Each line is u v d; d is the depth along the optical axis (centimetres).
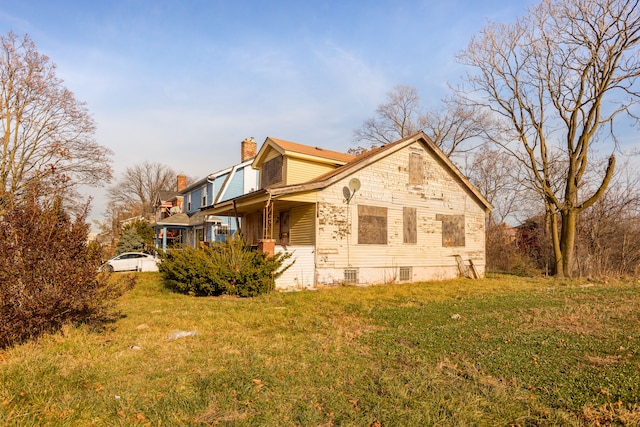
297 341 650
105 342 628
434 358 550
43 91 2380
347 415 374
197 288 1205
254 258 1245
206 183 2733
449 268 1845
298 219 1570
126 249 3052
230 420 363
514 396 417
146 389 437
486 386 445
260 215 1906
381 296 1225
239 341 646
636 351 570
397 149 1670
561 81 1970
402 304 1064
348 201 1532
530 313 908
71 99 2517
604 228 2183
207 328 744
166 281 1468
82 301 647
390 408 387
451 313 918
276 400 405
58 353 549
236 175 2578
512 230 3102
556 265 2044
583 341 631
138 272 1988
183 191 3195
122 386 443
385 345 621
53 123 2472
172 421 362
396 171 1688
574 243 2123
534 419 370
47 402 392
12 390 412
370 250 1583
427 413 377
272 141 1786
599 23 1800
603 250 2150
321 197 1468
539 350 583
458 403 401
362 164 1560
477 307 1008
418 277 1731
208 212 1966
